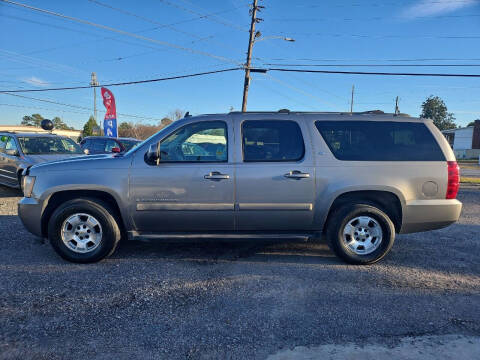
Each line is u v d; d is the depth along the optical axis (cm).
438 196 434
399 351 261
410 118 452
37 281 377
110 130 1933
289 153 432
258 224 435
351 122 444
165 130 437
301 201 426
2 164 923
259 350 261
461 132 5828
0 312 309
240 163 426
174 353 256
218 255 472
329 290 366
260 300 341
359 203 434
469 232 622
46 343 265
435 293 362
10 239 524
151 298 342
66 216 421
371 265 442
